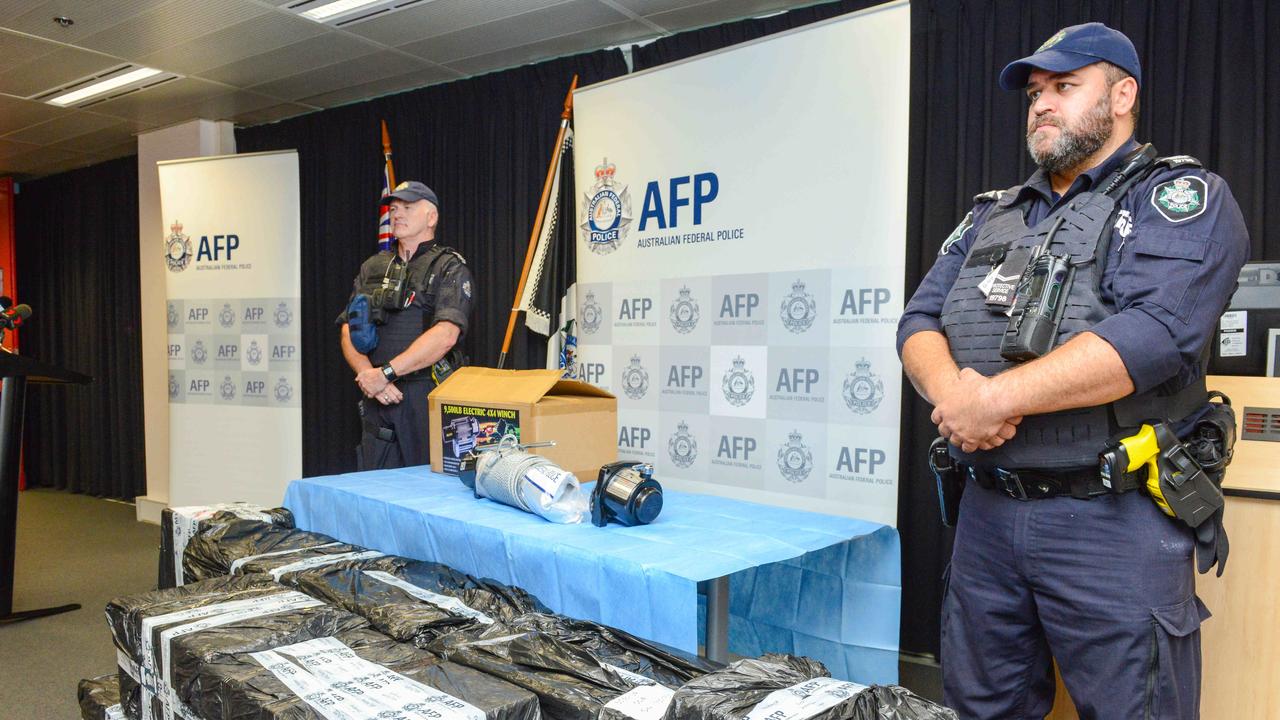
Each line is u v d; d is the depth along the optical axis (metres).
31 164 6.13
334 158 4.59
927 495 2.75
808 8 3.08
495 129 3.93
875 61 2.25
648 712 0.97
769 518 1.74
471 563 1.66
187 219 4.53
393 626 1.29
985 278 1.36
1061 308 1.23
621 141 2.84
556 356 3.27
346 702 0.99
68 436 6.52
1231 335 1.73
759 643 1.85
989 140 2.68
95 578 3.93
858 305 2.29
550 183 3.29
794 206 2.41
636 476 1.64
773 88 2.45
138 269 5.83
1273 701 1.54
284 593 1.44
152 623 1.26
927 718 0.91
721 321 2.60
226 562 1.73
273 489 4.40
